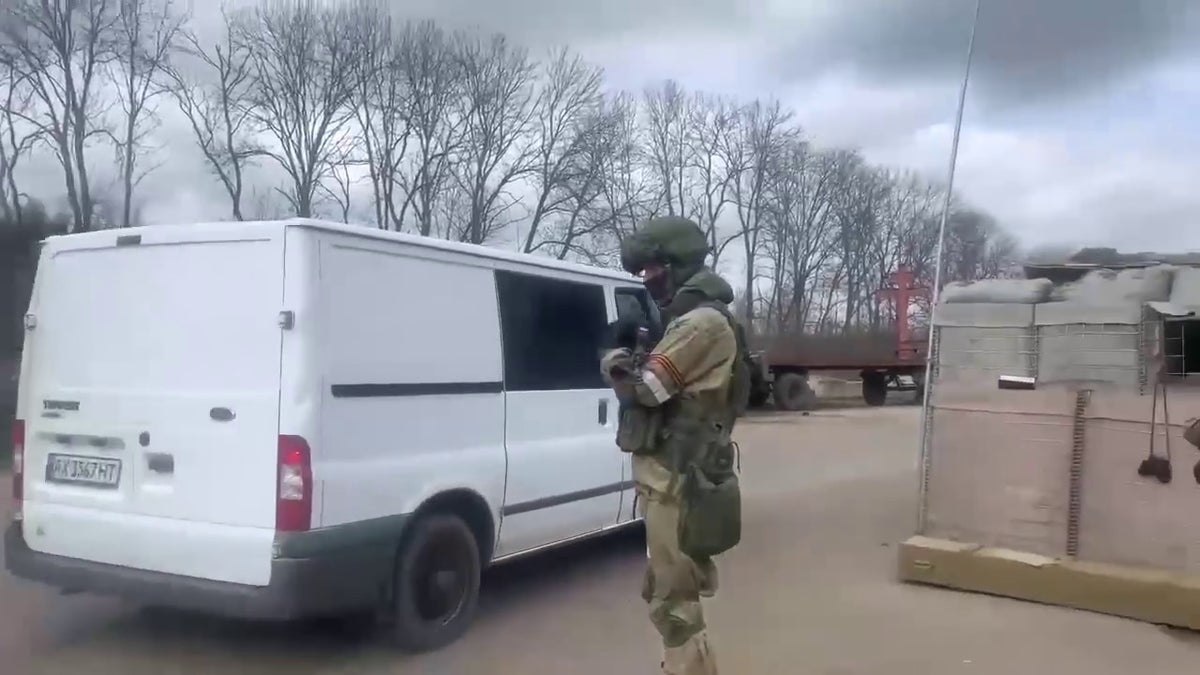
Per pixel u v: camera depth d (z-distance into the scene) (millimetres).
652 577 3725
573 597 6555
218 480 4695
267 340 4648
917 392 29703
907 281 30312
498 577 7082
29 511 5281
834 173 48125
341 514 4703
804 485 12125
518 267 6070
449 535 5418
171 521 4793
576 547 8016
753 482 12391
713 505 3666
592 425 6750
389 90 34938
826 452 15805
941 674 5145
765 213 45531
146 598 4832
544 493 6199
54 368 5293
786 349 28766
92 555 5059
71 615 5930
